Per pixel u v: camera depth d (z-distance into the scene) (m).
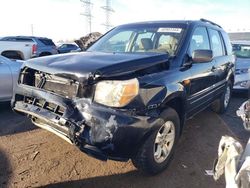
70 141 2.98
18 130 4.75
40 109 3.32
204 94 4.73
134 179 3.40
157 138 3.36
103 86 2.94
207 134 5.05
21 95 3.69
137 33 4.57
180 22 4.59
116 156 2.94
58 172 3.48
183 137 4.83
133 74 3.16
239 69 8.16
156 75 3.39
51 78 3.30
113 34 4.83
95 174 3.47
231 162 1.98
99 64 3.13
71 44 24.34
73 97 3.07
